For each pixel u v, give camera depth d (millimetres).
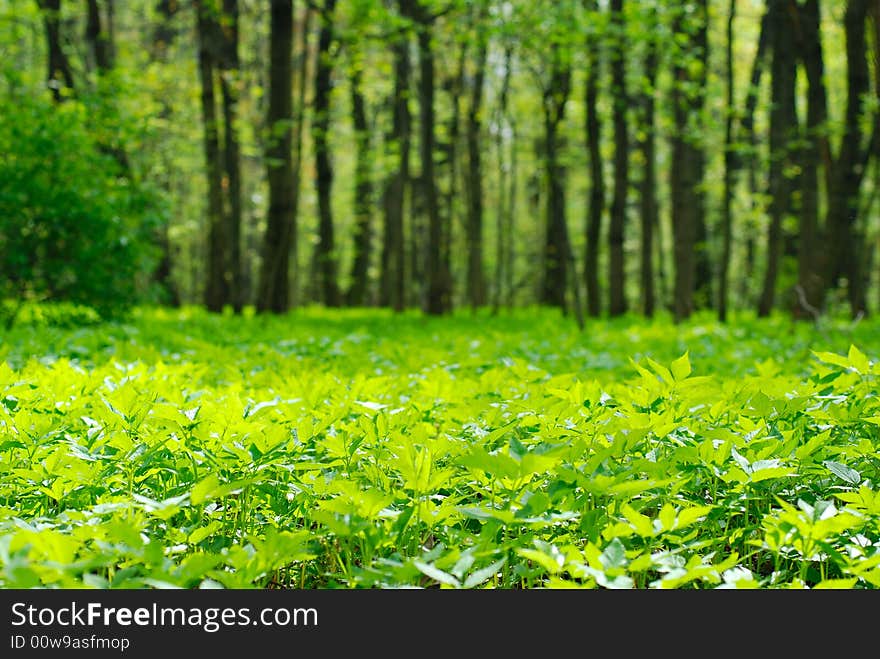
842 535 2822
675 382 3791
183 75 24781
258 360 7480
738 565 3043
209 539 2980
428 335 13492
